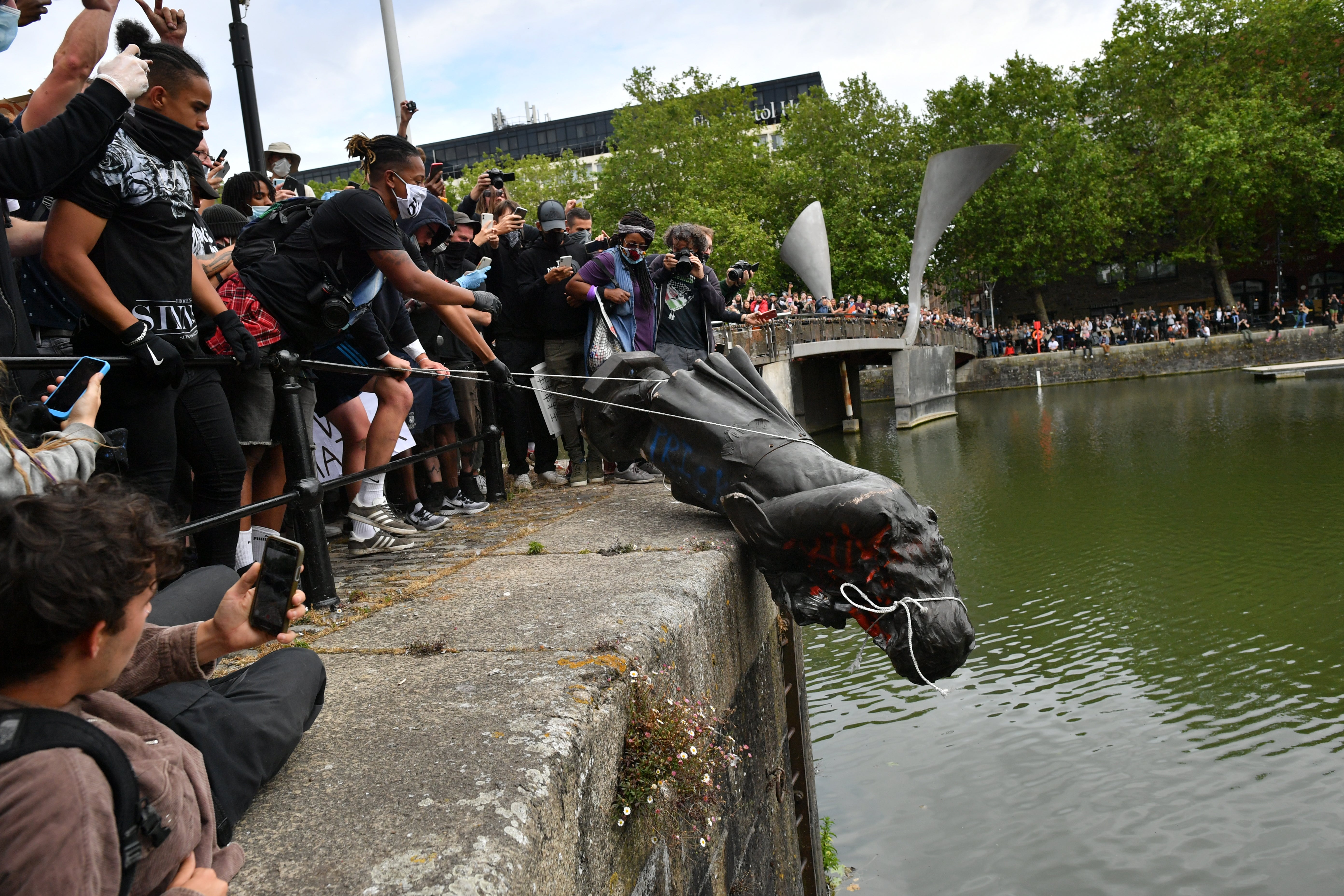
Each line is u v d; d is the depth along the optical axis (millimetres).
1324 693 10516
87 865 1174
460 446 5027
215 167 5383
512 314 6660
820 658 13211
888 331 33625
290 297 3723
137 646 1661
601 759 2373
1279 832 8188
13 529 1206
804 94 49344
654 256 6480
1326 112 50406
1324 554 14922
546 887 1901
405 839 1789
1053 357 49594
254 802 1931
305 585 3428
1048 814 8859
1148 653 12078
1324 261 54156
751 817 4102
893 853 8602
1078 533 17672
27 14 2891
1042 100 48531
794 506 3889
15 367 2088
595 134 86812
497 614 3244
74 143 2326
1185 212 52750
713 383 4707
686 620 3287
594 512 5453
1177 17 51875
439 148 90500
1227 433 27562
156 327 2814
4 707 1242
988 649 12875
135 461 2793
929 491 22797
